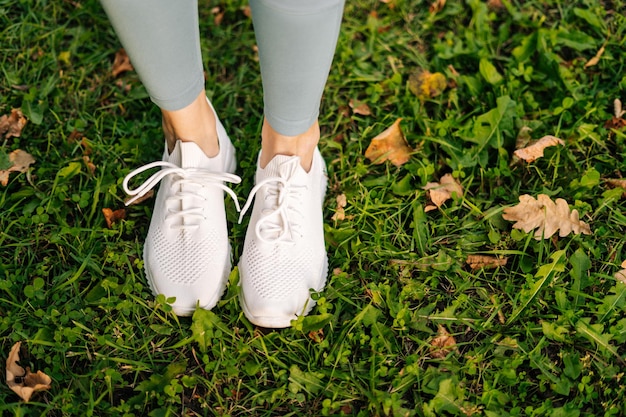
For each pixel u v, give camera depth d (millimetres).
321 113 2098
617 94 2090
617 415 1558
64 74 2139
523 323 1694
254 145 1954
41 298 1707
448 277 1769
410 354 1668
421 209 1849
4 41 2178
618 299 1689
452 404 1556
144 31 1311
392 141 1989
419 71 2180
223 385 1618
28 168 1926
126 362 1616
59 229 1832
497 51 2225
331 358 1628
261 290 1640
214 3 2311
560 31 2186
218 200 1736
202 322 1632
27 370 1604
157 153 1982
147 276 1727
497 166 1950
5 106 2059
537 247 1780
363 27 2258
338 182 1934
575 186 1883
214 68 2189
